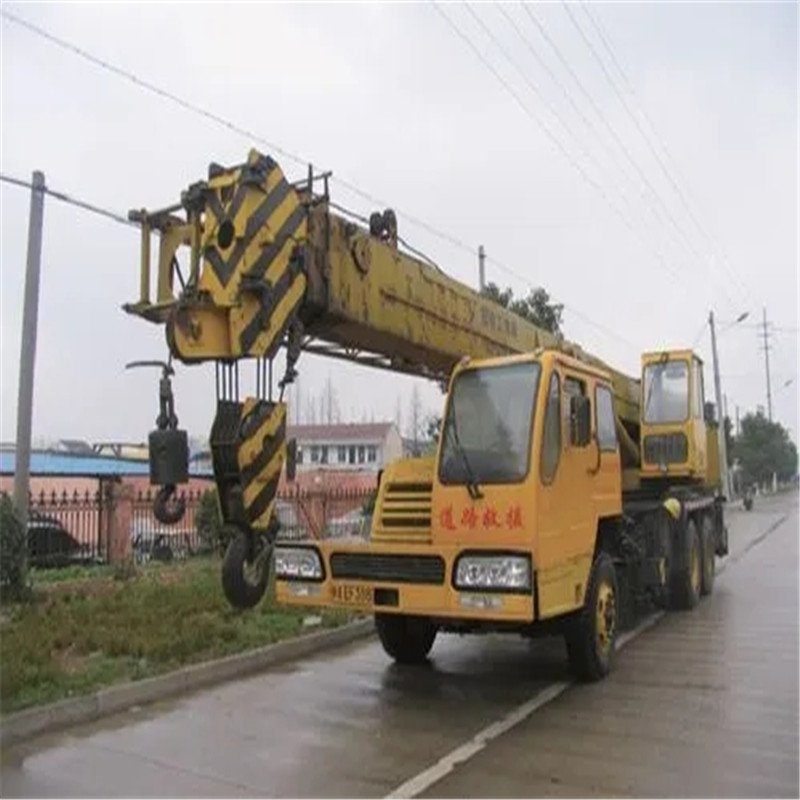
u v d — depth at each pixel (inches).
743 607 506.0
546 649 382.3
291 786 214.8
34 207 482.6
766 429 3112.7
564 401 303.3
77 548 581.0
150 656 327.9
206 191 256.8
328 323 284.5
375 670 342.0
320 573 297.0
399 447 2145.7
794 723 265.1
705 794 207.6
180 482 243.8
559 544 288.5
